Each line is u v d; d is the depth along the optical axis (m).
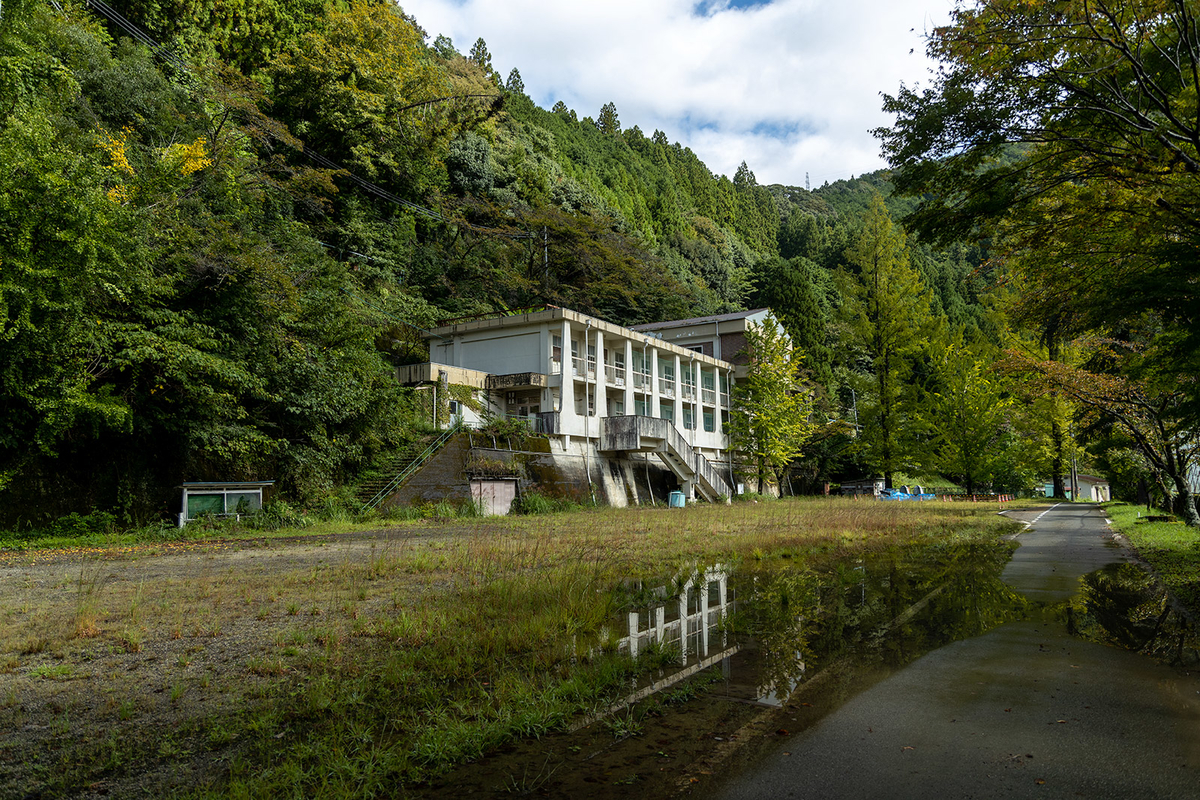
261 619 6.96
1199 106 7.83
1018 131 9.34
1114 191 9.73
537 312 30.69
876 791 3.11
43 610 7.42
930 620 7.04
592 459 30.80
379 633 6.27
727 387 44.03
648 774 3.41
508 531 16.50
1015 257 11.54
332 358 22.48
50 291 14.00
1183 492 18.91
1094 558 11.95
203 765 3.54
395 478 22.16
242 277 18.91
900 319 38.56
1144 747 3.57
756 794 3.12
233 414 18.39
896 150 10.17
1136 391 17.77
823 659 5.58
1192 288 8.78
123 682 4.96
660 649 5.81
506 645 5.74
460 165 46.75
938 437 40.53
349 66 36.97
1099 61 8.53
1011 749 3.58
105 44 27.23
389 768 3.42
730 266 88.19
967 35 8.77
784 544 13.90
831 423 44.84
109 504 16.66
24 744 3.83
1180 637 6.14
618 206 75.00
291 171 31.05
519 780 3.38
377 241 37.38
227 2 36.34
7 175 13.41
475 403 29.16
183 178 20.11
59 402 14.40
